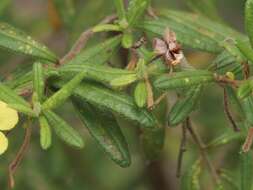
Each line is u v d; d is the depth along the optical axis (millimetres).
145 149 409
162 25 400
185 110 363
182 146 403
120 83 351
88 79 359
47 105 348
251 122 355
